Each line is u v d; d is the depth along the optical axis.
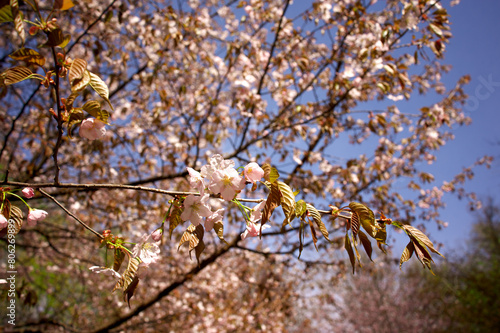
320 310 11.80
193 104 4.72
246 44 4.29
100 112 1.24
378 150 5.40
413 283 14.20
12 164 4.77
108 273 1.34
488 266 15.08
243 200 1.47
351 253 1.35
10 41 4.16
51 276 7.56
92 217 4.79
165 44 4.37
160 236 1.42
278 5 4.31
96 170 4.56
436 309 13.73
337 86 4.20
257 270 7.24
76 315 6.20
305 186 4.96
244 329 6.51
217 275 6.52
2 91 3.00
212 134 4.25
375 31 3.75
